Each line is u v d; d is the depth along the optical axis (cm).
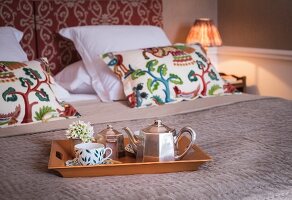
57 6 287
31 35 282
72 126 147
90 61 271
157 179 123
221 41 340
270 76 330
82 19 296
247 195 112
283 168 131
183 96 247
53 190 116
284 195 116
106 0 304
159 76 243
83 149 129
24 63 219
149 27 300
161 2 331
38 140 167
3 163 141
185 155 137
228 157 142
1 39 245
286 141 159
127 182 121
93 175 128
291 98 317
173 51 259
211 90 256
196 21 334
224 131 175
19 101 201
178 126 185
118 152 144
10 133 178
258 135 168
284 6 312
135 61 249
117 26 290
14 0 273
